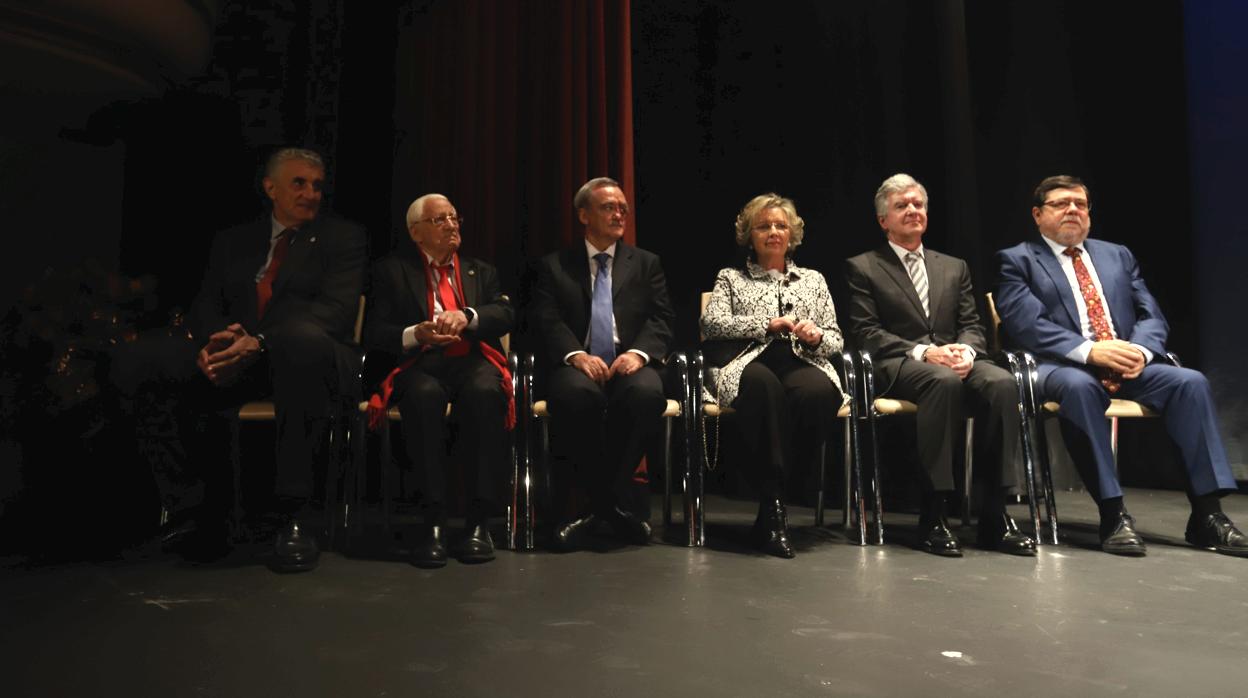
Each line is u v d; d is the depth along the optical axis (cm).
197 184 379
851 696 137
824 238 421
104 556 248
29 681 144
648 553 259
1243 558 249
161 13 324
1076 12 423
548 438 315
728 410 278
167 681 144
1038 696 137
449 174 384
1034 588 212
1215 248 398
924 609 192
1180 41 406
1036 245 305
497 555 256
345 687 141
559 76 379
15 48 299
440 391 256
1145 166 411
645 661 155
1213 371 398
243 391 256
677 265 435
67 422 285
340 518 326
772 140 431
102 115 371
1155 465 401
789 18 431
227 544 256
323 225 278
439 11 390
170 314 354
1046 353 285
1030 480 271
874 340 294
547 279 300
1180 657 157
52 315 288
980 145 420
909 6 410
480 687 141
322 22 398
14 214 354
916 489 374
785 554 252
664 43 439
